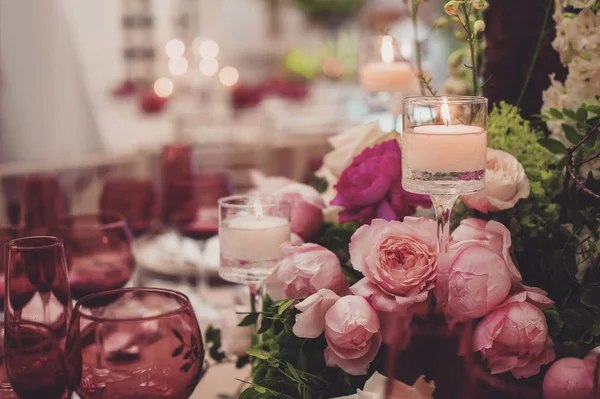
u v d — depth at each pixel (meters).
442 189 0.72
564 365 0.65
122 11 3.85
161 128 3.05
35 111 2.47
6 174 1.92
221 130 3.02
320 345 0.79
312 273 0.77
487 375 0.63
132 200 1.44
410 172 0.74
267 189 1.07
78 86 2.56
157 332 0.71
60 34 2.49
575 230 0.83
